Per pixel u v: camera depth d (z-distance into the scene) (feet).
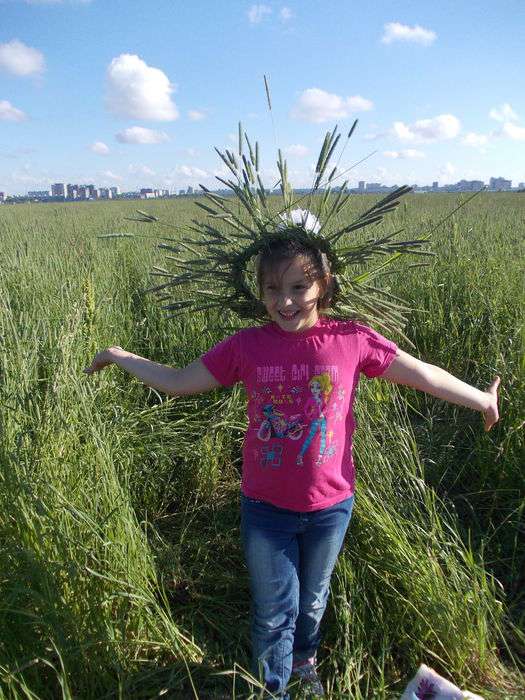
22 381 8.93
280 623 6.41
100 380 11.25
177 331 14.75
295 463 6.48
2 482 7.18
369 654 7.14
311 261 6.50
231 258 7.11
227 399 12.21
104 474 7.99
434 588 7.33
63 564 6.77
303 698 6.58
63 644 6.37
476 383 12.69
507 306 15.02
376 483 8.91
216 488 10.89
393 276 17.21
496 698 6.67
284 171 7.53
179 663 6.93
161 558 8.66
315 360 6.55
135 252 24.67
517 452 10.29
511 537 9.16
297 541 6.84
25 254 22.21
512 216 41.78
